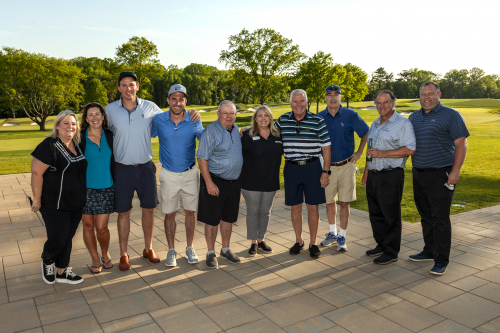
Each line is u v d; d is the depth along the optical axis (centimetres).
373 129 351
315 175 358
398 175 331
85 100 5734
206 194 338
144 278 314
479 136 1800
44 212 279
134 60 4097
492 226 448
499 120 2905
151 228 353
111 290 290
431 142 315
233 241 417
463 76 10412
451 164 314
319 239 420
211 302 269
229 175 339
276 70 3722
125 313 253
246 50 3650
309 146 356
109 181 316
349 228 459
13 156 1355
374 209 355
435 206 318
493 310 252
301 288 292
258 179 355
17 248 391
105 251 335
